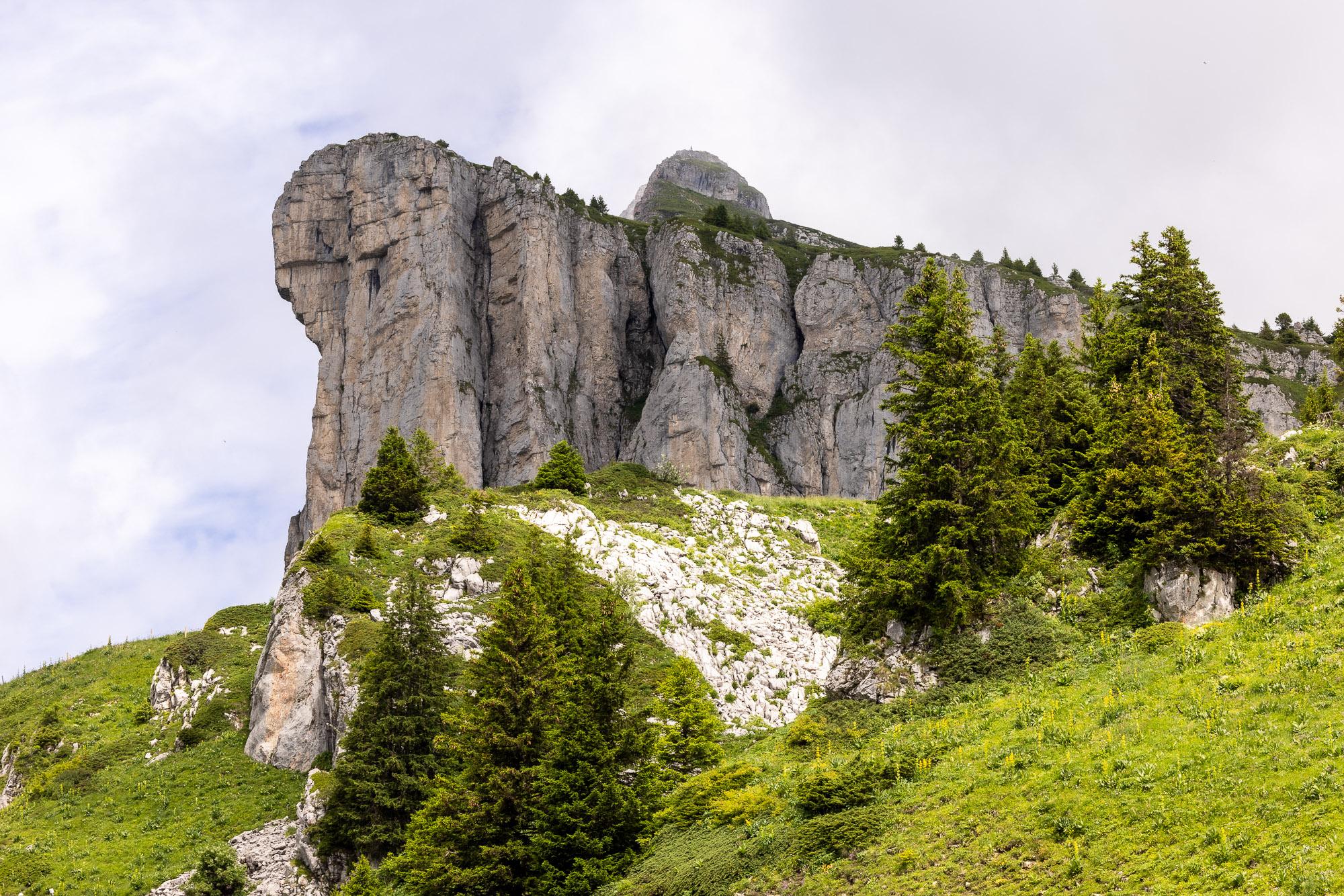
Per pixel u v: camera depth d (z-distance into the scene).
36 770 71.12
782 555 84.19
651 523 85.81
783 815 37.38
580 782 42.94
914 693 43.28
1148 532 43.38
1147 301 57.38
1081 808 30.14
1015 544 46.97
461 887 42.62
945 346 50.56
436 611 63.47
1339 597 36.19
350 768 52.03
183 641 80.50
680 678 51.94
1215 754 29.95
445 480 89.75
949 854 31.00
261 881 54.12
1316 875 23.84
